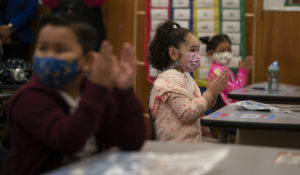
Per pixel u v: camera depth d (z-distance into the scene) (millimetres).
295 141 2027
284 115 2039
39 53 989
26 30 5184
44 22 1010
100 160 820
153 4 5348
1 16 5059
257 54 5348
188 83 2309
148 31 5363
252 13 5324
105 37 5086
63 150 922
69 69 977
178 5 5328
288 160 958
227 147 1094
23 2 5008
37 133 934
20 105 955
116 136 1097
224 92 3820
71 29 982
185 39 2346
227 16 5293
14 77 2910
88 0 4805
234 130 3232
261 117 1957
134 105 1080
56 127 908
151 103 2188
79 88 1068
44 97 961
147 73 5363
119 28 5539
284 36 5301
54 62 962
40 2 5547
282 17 5289
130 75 1023
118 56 5555
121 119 1079
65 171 764
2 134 2365
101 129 1104
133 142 1095
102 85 909
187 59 2334
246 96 2996
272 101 3031
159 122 2158
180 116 2107
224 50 4070
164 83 2168
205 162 795
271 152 1035
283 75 5340
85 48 1005
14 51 5137
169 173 741
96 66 901
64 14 1042
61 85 998
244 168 889
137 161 803
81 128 894
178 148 1107
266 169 884
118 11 5527
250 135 2080
